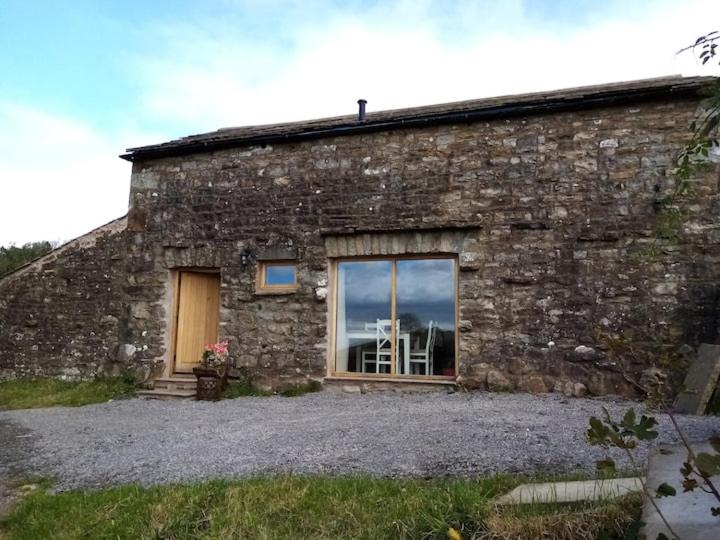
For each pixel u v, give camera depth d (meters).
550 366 7.62
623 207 7.58
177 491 4.18
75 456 5.63
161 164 10.04
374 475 4.37
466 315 8.06
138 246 10.00
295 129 9.11
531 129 8.09
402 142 8.63
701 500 2.84
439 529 3.31
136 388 9.52
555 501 3.36
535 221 7.90
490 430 5.43
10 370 10.44
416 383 8.20
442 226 8.22
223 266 9.41
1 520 4.17
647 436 2.49
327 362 8.73
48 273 10.49
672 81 7.89
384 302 8.77
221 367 8.89
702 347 6.72
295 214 9.08
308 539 3.49
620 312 7.43
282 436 5.75
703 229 7.24
